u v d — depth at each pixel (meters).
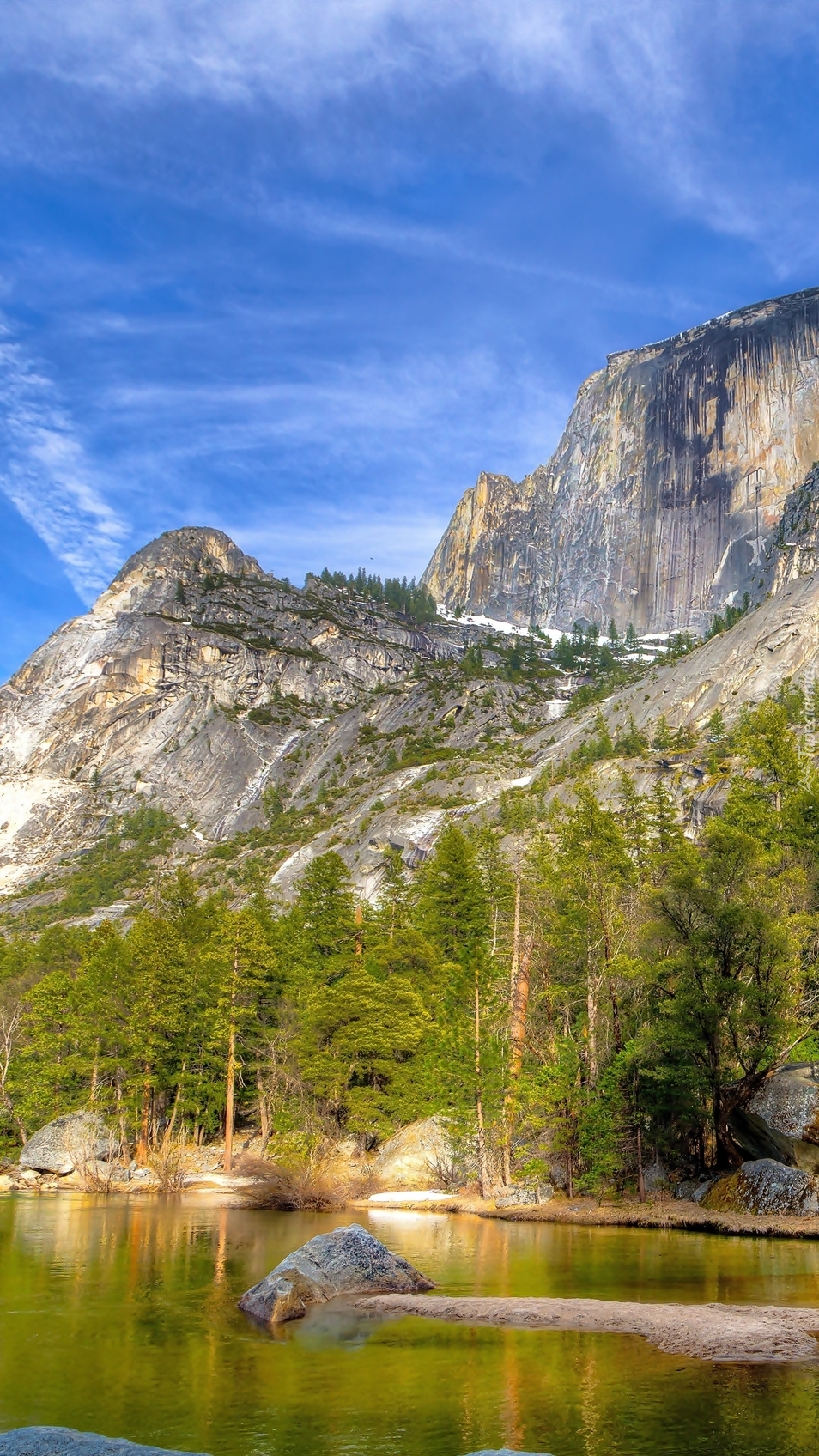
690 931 44.34
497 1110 50.72
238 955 67.88
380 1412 14.92
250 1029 70.56
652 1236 35.59
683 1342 18.75
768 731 75.75
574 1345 18.81
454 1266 28.53
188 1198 54.41
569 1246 33.00
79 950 98.56
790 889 48.31
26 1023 83.69
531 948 57.59
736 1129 43.28
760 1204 37.44
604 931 50.72
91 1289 25.12
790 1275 26.36
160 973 68.38
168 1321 21.25
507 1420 14.54
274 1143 64.31
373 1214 46.38
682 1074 42.75
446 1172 54.22
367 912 87.44
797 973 44.31
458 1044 51.44
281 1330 20.36
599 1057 49.25
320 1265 24.17
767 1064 42.34
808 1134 39.34
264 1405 15.29
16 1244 33.81
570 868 57.28
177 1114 69.44
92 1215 44.59
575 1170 48.44
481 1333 19.89
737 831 48.03
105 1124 67.75
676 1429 14.07
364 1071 63.84
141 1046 67.00
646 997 49.38
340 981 66.38
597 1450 13.24
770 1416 14.64
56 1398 15.77
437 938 77.94
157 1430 14.13
